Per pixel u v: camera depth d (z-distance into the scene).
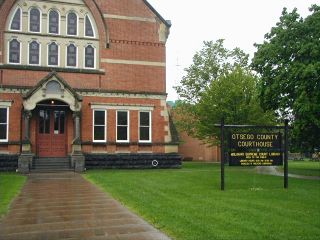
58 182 19.55
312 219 10.20
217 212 11.12
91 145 27.75
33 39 27.47
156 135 29.28
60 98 26.22
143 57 29.48
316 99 21.23
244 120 34.91
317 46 21.25
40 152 27.00
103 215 11.20
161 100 29.64
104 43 28.69
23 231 9.41
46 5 27.88
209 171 26.41
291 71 21.94
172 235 8.75
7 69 26.53
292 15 23.77
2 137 26.14
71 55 28.19
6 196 14.54
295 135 24.39
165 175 22.50
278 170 29.09
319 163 46.06
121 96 28.69
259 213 10.97
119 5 29.36
